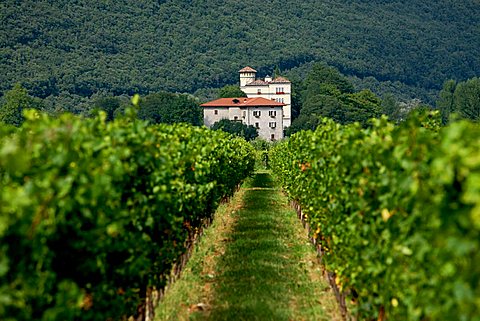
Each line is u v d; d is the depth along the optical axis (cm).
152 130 2020
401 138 1434
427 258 1205
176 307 2347
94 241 1326
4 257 1024
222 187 4256
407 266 1355
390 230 1430
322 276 2834
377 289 1591
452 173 998
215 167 3759
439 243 1023
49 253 1190
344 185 2003
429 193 1152
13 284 1081
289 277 2838
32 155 1254
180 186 2273
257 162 15875
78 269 1348
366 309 1680
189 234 2927
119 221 1461
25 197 1056
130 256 1648
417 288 1262
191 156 2648
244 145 8519
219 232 4138
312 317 2252
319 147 2700
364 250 1677
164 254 2114
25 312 1091
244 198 6775
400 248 1338
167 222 2100
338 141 2295
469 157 941
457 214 985
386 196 1438
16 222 1060
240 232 4156
